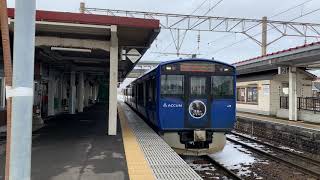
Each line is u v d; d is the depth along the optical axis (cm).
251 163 1272
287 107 2444
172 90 1201
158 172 680
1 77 1285
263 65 2250
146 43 1368
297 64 2158
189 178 636
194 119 1202
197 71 1212
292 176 1071
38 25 1027
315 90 4206
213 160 1262
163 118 1192
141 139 1105
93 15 1029
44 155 844
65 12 1016
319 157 1416
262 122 2009
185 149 1212
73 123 1644
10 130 347
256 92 2720
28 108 337
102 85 4659
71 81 2281
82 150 912
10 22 973
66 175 653
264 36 2481
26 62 335
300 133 1614
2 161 771
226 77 1227
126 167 721
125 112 2530
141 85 1859
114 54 1170
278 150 1545
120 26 1052
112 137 1157
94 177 639
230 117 1223
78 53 1486
